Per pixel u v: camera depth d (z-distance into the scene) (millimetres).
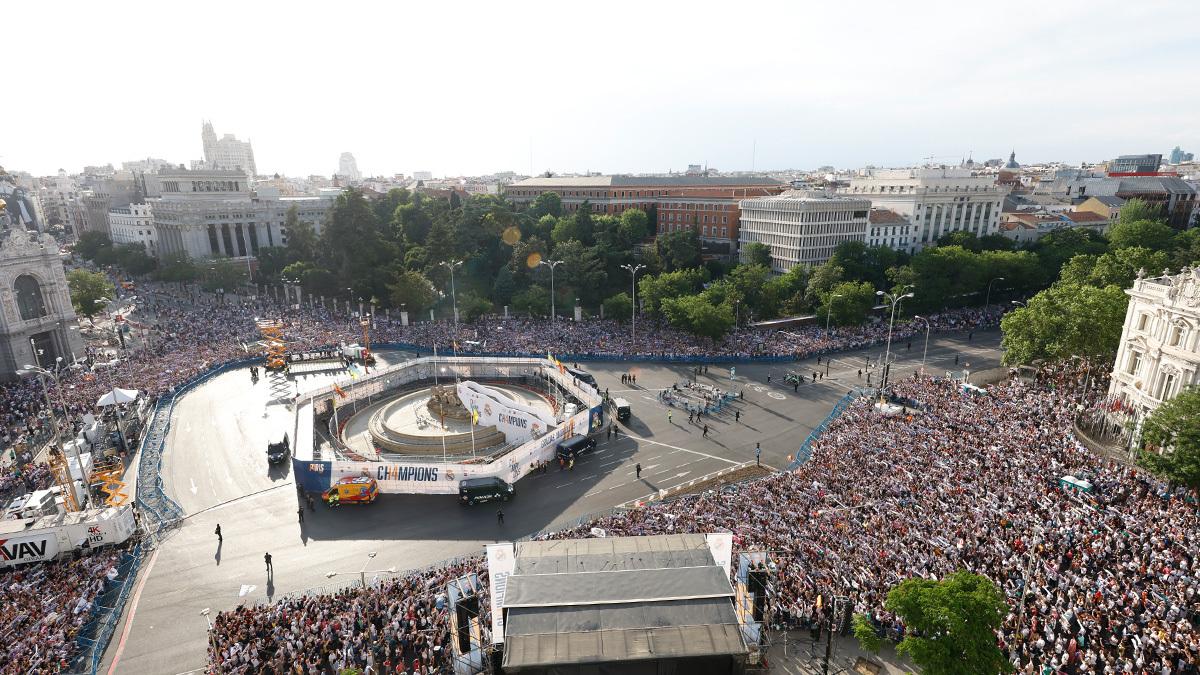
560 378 100562
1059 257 168875
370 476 69938
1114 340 92062
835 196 184875
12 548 55781
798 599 45875
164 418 91000
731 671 34688
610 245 170250
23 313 113938
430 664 42406
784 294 148250
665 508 60531
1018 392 89625
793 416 91375
